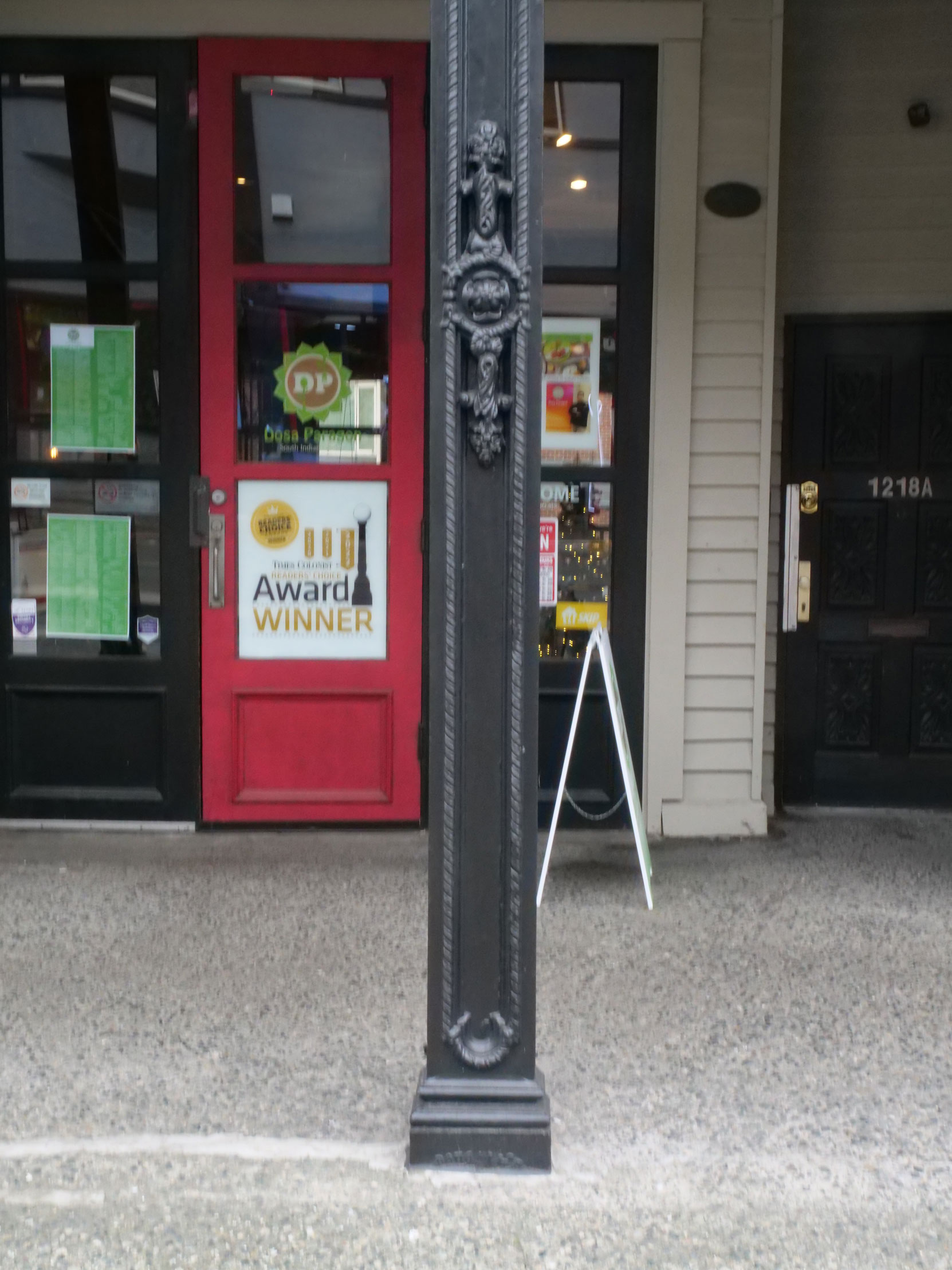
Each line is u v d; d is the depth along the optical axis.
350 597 5.66
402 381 5.57
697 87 5.45
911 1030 3.85
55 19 5.41
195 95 5.45
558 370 5.62
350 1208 2.94
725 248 5.55
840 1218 2.93
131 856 5.38
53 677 5.65
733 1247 2.82
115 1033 3.79
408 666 5.67
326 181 5.53
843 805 6.10
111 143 5.50
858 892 5.04
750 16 5.47
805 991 4.11
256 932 4.57
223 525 5.60
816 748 6.12
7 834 5.64
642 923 4.69
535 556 3.02
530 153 2.90
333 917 4.73
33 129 5.50
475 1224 2.89
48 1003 3.99
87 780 5.71
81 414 5.59
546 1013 3.94
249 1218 2.90
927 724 6.08
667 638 5.65
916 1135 3.28
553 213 5.58
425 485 5.61
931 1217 2.94
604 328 5.61
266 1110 3.37
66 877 5.11
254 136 5.50
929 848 5.60
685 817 5.74
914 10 5.79
